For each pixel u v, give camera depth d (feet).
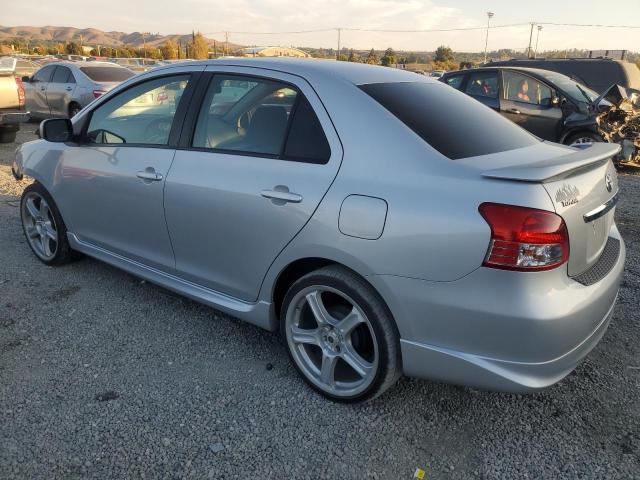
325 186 8.34
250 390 9.40
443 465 7.79
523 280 6.94
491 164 7.84
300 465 7.73
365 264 7.90
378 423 8.63
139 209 11.25
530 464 7.82
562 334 7.14
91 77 40.91
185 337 11.09
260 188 9.05
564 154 9.11
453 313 7.35
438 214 7.32
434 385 9.62
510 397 9.32
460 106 9.83
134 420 8.56
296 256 8.74
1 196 21.50
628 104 29.37
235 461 7.79
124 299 12.71
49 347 10.58
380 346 8.14
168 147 10.76
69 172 12.85
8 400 8.95
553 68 42.98
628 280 14.12
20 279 13.65
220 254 9.99
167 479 7.43
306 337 9.21
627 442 8.27
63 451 7.87
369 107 8.53
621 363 10.34
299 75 9.34
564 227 7.07
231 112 9.98
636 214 20.66
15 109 32.89
